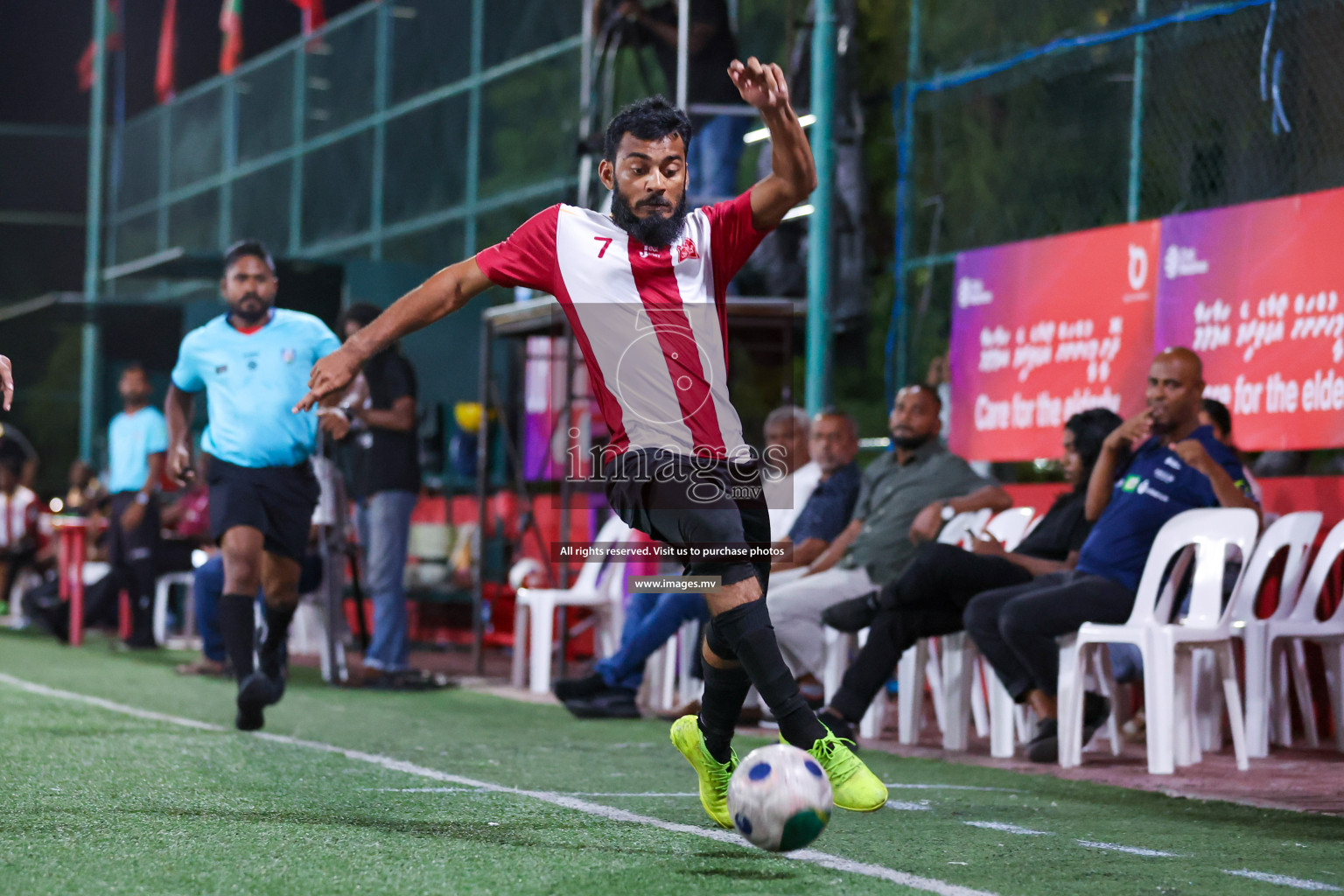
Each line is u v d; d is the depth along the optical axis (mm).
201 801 4973
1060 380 9656
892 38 12000
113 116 24125
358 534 12039
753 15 13016
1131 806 5414
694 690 8906
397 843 4254
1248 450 8547
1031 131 10344
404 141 16031
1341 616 7461
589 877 3807
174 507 14875
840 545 8156
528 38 14344
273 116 18562
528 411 13773
